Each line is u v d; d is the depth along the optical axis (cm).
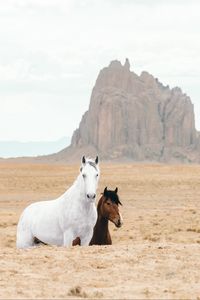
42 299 990
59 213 1521
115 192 1672
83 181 1498
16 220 3161
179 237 2441
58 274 1206
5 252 1450
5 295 1015
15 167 10488
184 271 1238
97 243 1666
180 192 5556
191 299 1016
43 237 1545
